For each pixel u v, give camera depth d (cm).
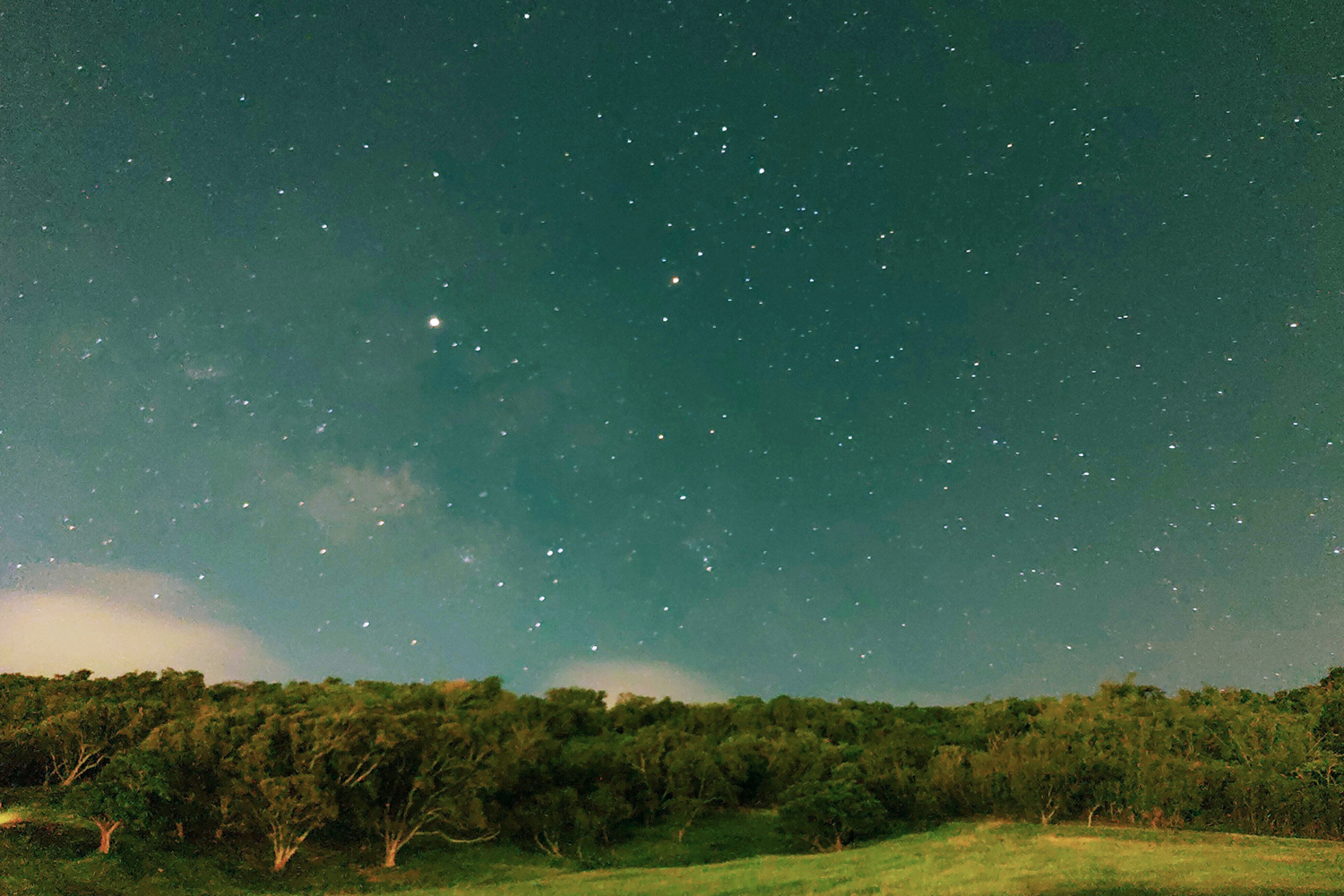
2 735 1722
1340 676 2067
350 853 1608
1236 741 1689
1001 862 1227
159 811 1439
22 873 1237
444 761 1698
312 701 2011
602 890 1341
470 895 1368
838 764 1945
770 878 1310
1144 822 1570
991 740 1961
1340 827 1484
